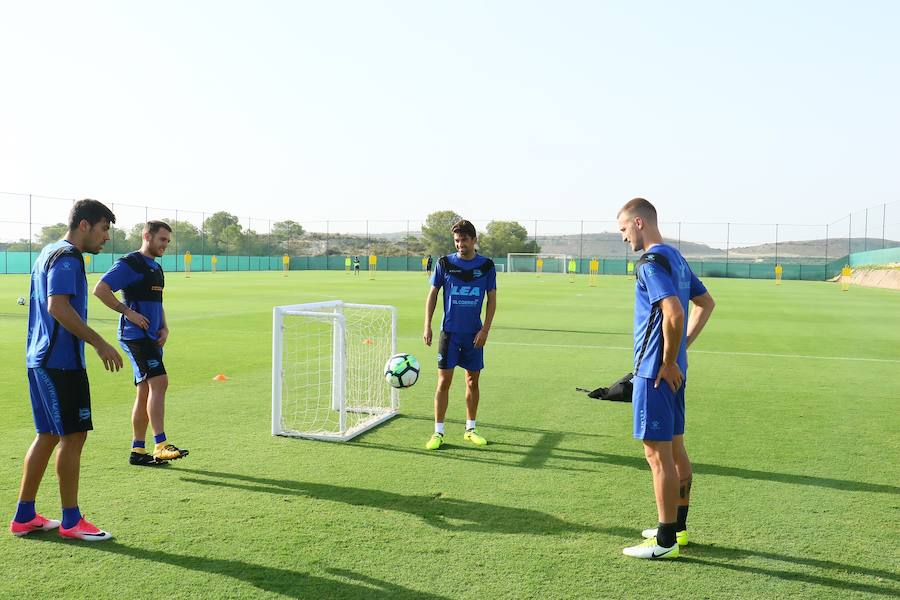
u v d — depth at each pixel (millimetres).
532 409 6820
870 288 37406
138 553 3369
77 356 3488
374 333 12781
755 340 12641
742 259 59625
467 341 5465
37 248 41719
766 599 2980
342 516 3887
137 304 4848
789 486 4496
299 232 67062
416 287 29484
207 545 3471
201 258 55531
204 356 9836
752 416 6535
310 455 5137
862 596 3020
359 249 68188
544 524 3799
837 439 5699
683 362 3525
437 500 4176
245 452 5180
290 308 5762
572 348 11273
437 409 5484
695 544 3570
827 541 3623
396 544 3500
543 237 67000
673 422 3436
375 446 5426
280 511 3957
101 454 5051
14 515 3793
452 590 3010
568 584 3084
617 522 3842
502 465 4922
